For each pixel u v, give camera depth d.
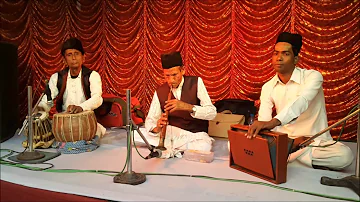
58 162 3.37
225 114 4.48
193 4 5.30
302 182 2.81
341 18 4.62
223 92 5.31
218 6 5.18
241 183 2.81
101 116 5.12
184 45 5.43
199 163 3.35
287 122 2.94
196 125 3.79
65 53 4.19
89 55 5.94
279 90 3.42
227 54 5.23
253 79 5.12
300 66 4.88
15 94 4.64
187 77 3.74
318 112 3.33
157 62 5.62
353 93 4.67
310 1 4.73
